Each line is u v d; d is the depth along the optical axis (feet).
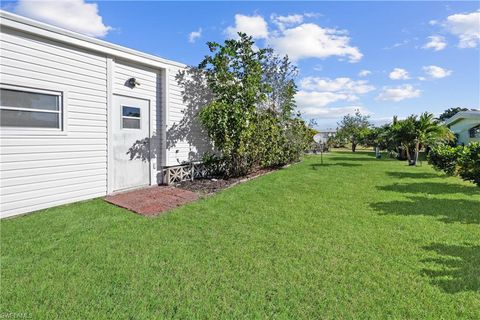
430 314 7.00
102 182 19.80
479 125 55.21
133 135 22.02
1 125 14.70
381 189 22.97
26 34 15.37
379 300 7.57
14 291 7.89
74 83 17.76
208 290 8.06
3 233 12.44
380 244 11.40
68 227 13.28
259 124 29.48
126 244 11.32
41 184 16.39
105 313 7.02
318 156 62.13
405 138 45.70
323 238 12.05
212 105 25.11
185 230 13.00
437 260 9.94
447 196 20.40
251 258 10.10
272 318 6.85
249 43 28.14
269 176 30.09
